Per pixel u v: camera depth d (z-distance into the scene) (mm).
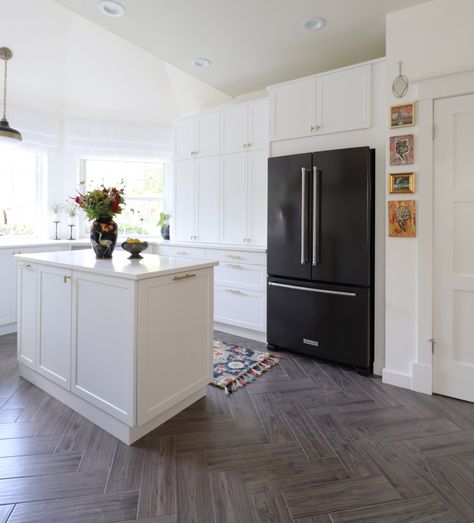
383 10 2479
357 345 2789
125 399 1846
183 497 1507
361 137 2812
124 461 1731
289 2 2389
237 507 1455
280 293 3207
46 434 1950
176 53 3143
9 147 3980
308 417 2156
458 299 2369
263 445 1874
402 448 1854
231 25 2684
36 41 3590
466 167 2303
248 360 3059
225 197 3869
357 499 1504
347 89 2855
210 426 2049
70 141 4438
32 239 4371
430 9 2367
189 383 2184
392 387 2574
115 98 4477
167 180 4922
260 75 3604
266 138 3537
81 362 2086
